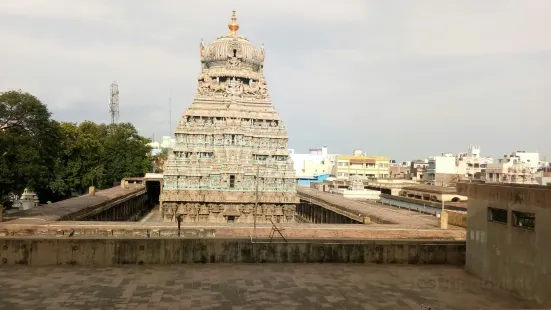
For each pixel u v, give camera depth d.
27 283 28.47
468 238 33.34
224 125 89.88
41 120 49.44
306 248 35.41
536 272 25.53
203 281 29.56
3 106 47.44
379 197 97.88
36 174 47.94
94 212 68.50
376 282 30.36
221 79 95.38
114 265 33.38
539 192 25.30
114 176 120.81
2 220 50.88
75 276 30.23
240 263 34.75
